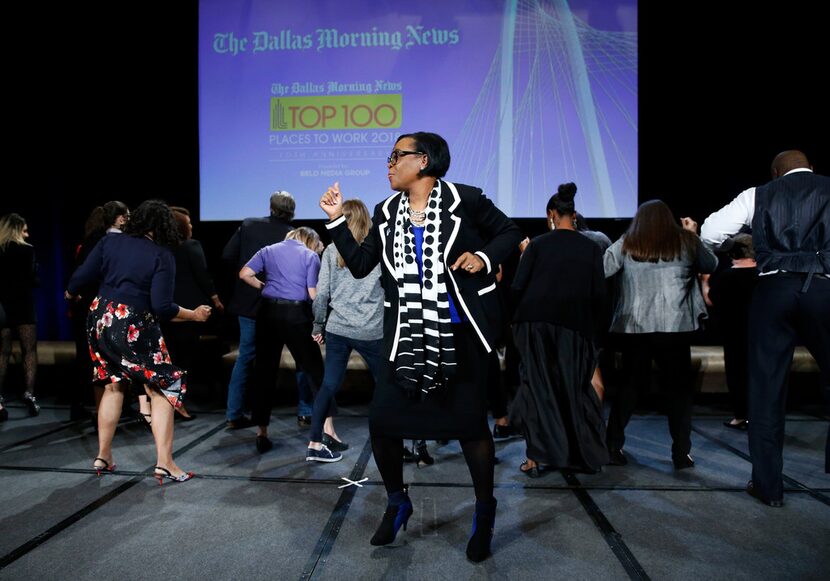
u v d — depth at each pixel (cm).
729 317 377
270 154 521
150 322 279
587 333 287
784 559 211
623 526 238
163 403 286
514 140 506
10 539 226
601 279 286
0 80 541
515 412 292
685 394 302
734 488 279
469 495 270
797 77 492
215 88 522
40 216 553
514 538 227
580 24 499
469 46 505
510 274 519
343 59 513
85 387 401
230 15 520
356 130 514
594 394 287
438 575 200
